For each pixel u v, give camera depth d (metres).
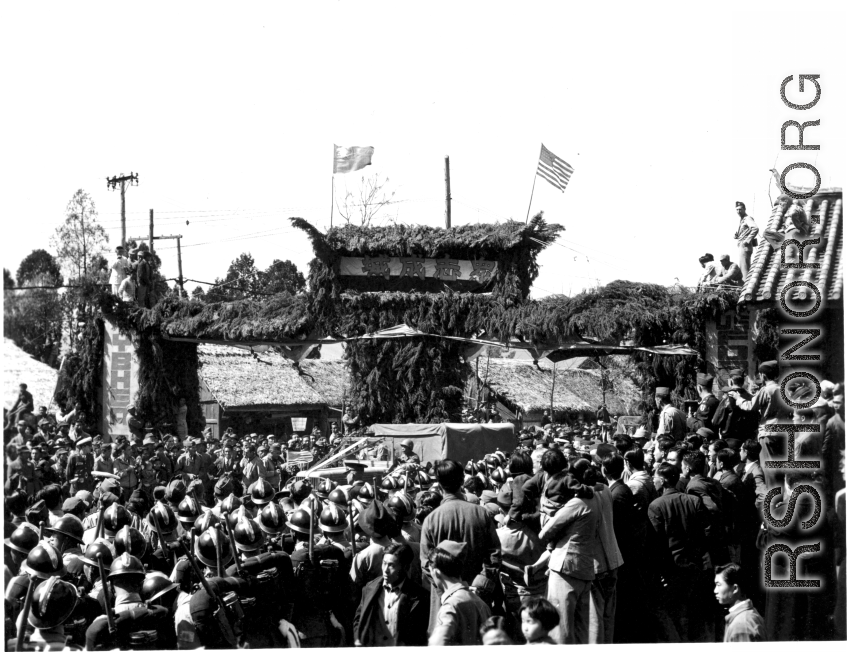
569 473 8.84
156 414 29.17
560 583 8.57
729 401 13.56
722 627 9.52
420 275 28.00
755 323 23.44
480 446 22.97
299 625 7.98
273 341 28.08
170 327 28.67
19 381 32.00
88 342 29.73
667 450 11.89
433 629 8.02
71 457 18.48
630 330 24.56
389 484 11.67
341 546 8.92
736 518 10.84
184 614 7.52
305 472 17.30
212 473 22.00
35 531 8.36
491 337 27.03
